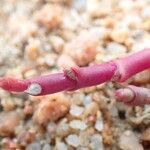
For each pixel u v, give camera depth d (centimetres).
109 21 10
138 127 8
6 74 9
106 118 8
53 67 9
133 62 7
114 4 10
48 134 8
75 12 10
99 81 7
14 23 10
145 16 10
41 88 7
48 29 10
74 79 7
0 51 10
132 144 8
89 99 8
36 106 9
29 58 9
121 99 7
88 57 9
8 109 9
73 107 8
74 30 10
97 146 8
